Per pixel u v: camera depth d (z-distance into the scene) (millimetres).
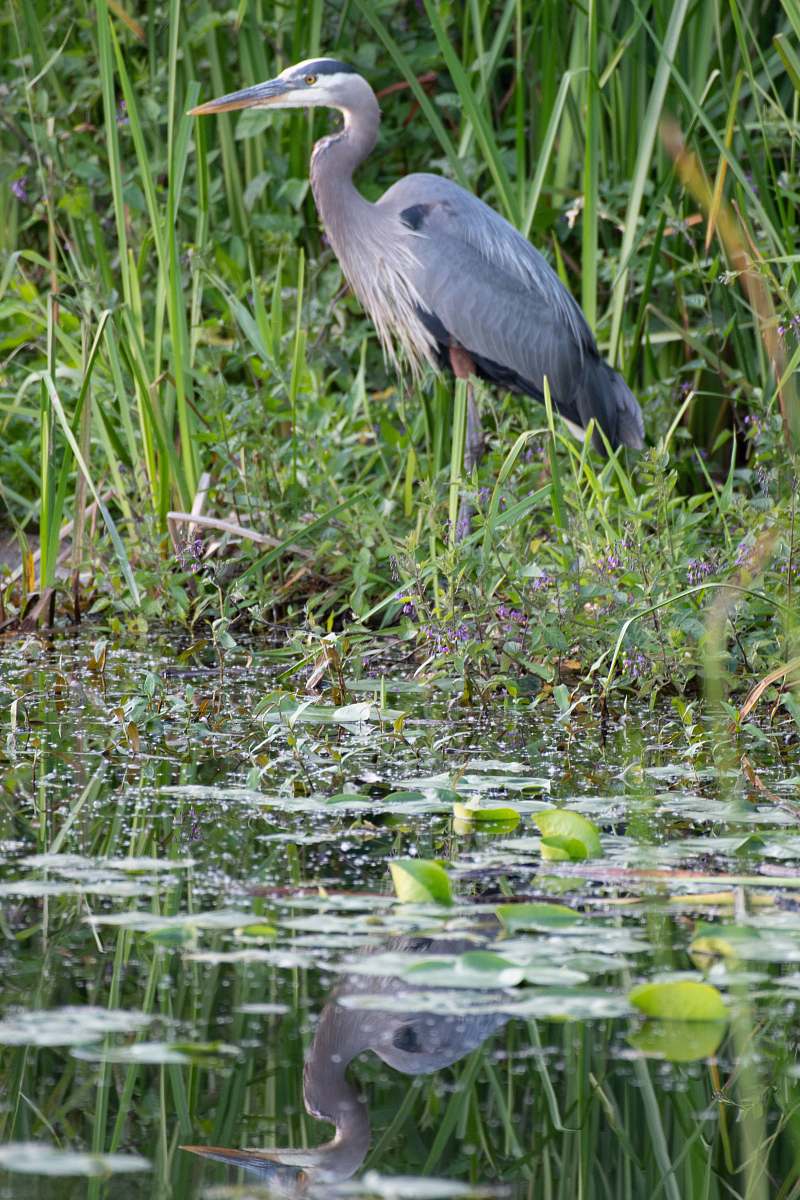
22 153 16000
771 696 9023
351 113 13742
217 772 7855
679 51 14234
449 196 13852
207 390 12453
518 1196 3816
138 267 13773
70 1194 3779
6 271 13406
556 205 14953
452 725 9023
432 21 12867
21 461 12984
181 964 5152
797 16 11656
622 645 9508
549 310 13547
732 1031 4777
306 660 9570
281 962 4961
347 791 7477
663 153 14203
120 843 6512
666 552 9883
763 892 5898
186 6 15891
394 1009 4688
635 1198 3920
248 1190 3797
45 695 9656
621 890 5941
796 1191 4016
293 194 15227
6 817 6934
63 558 12609
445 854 6391
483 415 14633
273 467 12367
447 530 10781
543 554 11250
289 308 15289
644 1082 4461
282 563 12219
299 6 15594
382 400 14773
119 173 12203
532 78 15531
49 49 16562
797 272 12156
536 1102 4355
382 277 13914
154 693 9297
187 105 11945
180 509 12477
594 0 12320
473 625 9867
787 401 10242
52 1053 4656
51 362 10945
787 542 9492
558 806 7152
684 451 13539
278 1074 4398
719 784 7648
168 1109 4266
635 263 14219
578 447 13805
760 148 14375
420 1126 4184
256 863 6234
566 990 4812
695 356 14547
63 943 5336
